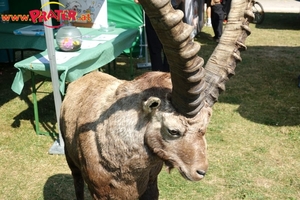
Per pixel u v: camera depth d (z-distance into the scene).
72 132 2.35
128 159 1.92
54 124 5.16
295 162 4.19
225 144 4.57
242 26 1.84
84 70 4.64
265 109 5.61
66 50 4.85
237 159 4.23
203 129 1.71
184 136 1.71
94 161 2.07
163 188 3.71
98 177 2.08
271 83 6.74
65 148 2.69
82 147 2.13
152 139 1.79
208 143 4.59
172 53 1.42
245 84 6.70
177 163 1.75
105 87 2.25
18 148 4.55
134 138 1.87
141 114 1.85
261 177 3.91
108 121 1.98
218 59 1.87
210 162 4.17
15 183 3.88
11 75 7.34
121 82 2.29
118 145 1.92
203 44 9.78
